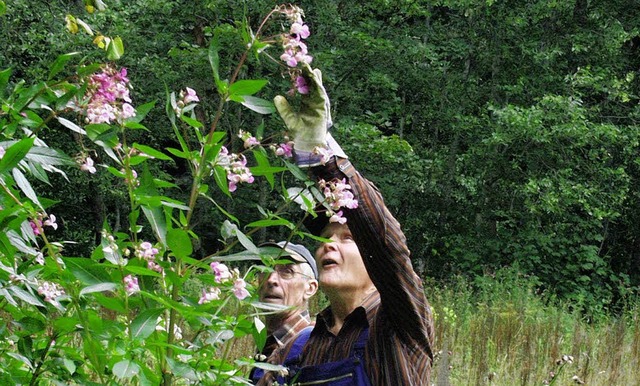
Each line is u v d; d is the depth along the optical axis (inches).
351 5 824.3
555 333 395.5
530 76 858.8
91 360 95.4
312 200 96.6
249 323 95.2
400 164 796.6
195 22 774.5
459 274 774.5
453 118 852.6
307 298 153.9
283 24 95.7
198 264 92.9
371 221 113.2
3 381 100.0
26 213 92.7
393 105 839.7
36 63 743.7
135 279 95.8
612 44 844.6
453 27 880.9
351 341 125.2
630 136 820.6
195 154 93.4
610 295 815.7
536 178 825.5
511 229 871.7
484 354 336.2
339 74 799.1
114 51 94.6
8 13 708.7
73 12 738.2
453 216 848.3
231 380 96.8
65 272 95.7
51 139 633.6
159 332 100.1
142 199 93.4
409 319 118.8
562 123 791.7
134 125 93.3
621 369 354.0
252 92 92.3
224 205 742.5
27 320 97.6
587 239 888.9
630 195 916.0
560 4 834.2
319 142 95.0
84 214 840.9
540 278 836.0
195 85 727.1
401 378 120.2
